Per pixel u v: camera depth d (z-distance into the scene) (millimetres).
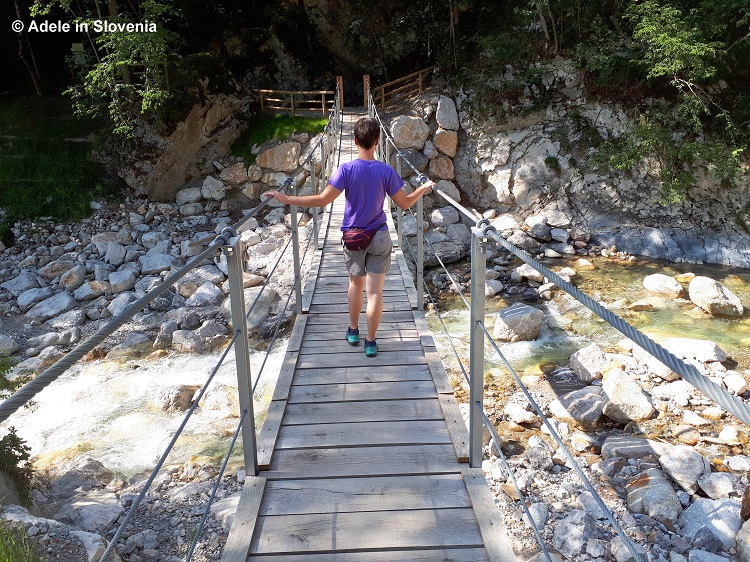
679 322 9664
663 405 6980
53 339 10000
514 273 12094
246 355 2959
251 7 21469
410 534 2664
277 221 14961
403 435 3436
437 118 16062
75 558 3785
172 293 11617
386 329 5051
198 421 7242
